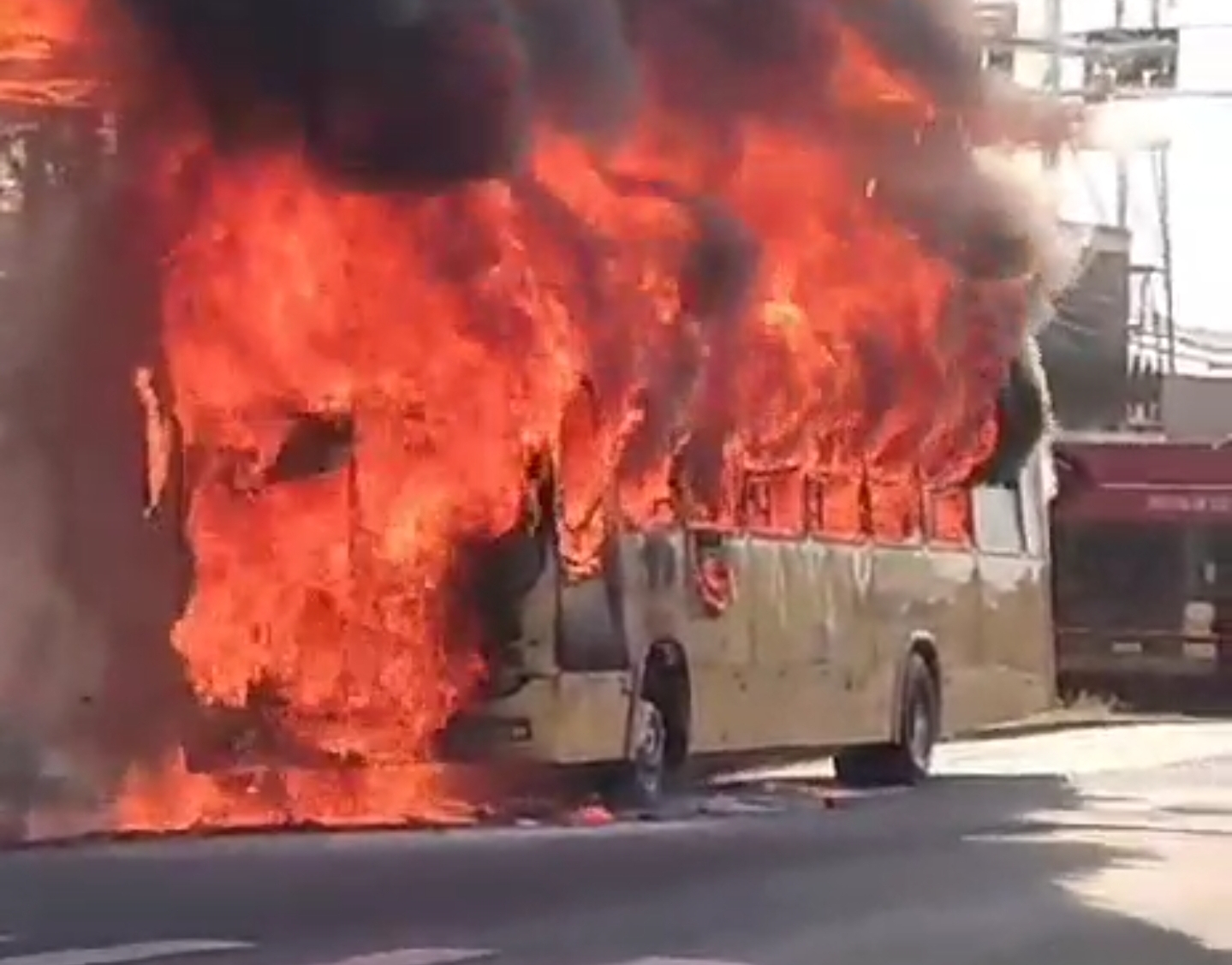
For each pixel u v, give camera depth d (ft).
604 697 56.59
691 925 40.37
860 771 75.41
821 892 45.88
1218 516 132.77
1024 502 83.20
